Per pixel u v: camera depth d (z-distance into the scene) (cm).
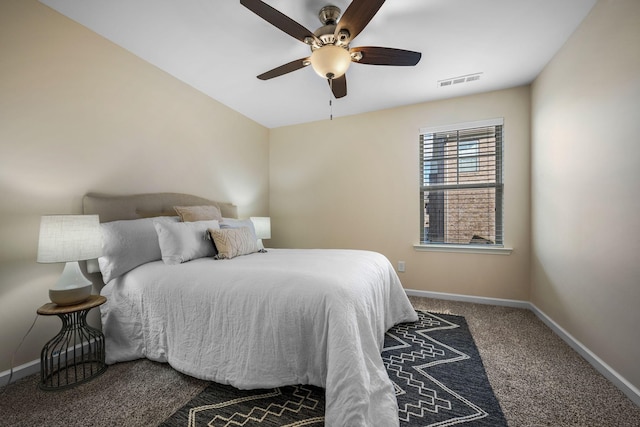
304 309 141
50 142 182
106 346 187
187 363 162
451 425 128
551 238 242
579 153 198
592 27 181
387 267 242
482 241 318
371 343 145
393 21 192
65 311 155
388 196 356
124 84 227
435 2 174
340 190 382
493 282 309
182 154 280
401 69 259
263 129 417
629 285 149
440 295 329
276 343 144
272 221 426
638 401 141
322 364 136
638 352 143
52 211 183
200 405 142
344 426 112
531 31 204
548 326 244
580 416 134
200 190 302
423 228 344
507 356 192
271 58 241
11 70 165
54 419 133
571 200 208
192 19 192
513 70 260
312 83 287
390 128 354
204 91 304
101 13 187
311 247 400
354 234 374
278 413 135
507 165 301
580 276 196
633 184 146
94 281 202
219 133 330
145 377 166
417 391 154
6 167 163
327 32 182
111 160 217
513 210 299
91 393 152
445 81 282
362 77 273
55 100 185
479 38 212
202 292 165
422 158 344
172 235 204
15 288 167
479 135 317
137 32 207
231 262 197
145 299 181
